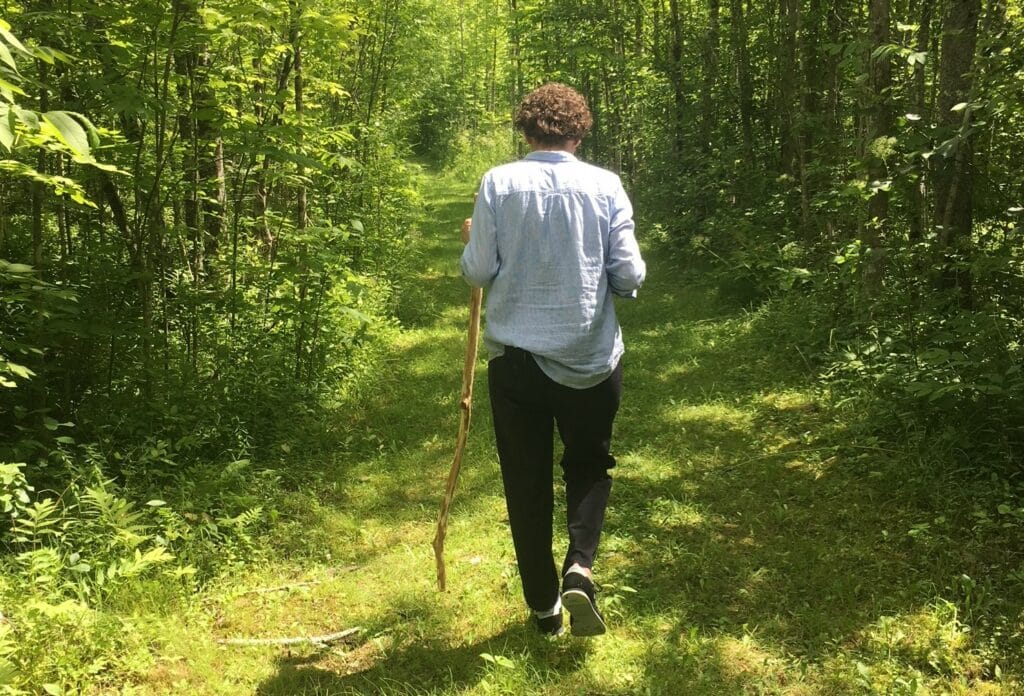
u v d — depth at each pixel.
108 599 2.92
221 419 4.71
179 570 3.07
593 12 13.85
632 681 2.55
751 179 10.03
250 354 5.29
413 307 8.84
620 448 4.84
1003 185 4.76
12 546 3.24
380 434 5.25
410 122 15.62
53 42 4.12
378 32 10.81
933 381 4.05
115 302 4.68
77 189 3.20
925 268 4.81
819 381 5.61
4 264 3.39
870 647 2.67
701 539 3.59
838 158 7.10
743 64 10.32
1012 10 5.21
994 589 2.95
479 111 30.97
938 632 2.69
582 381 2.51
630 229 2.56
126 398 4.34
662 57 12.95
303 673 2.67
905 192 4.96
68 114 2.25
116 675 2.57
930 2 5.79
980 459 3.85
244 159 5.96
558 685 2.54
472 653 2.75
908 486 3.82
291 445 4.81
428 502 4.19
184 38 4.36
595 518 2.62
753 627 2.87
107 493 3.40
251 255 6.32
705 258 10.18
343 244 5.86
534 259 2.50
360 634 2.92
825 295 6.39
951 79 4.71
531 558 2.68
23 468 3.60
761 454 4.57
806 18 8.12
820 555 3.35
